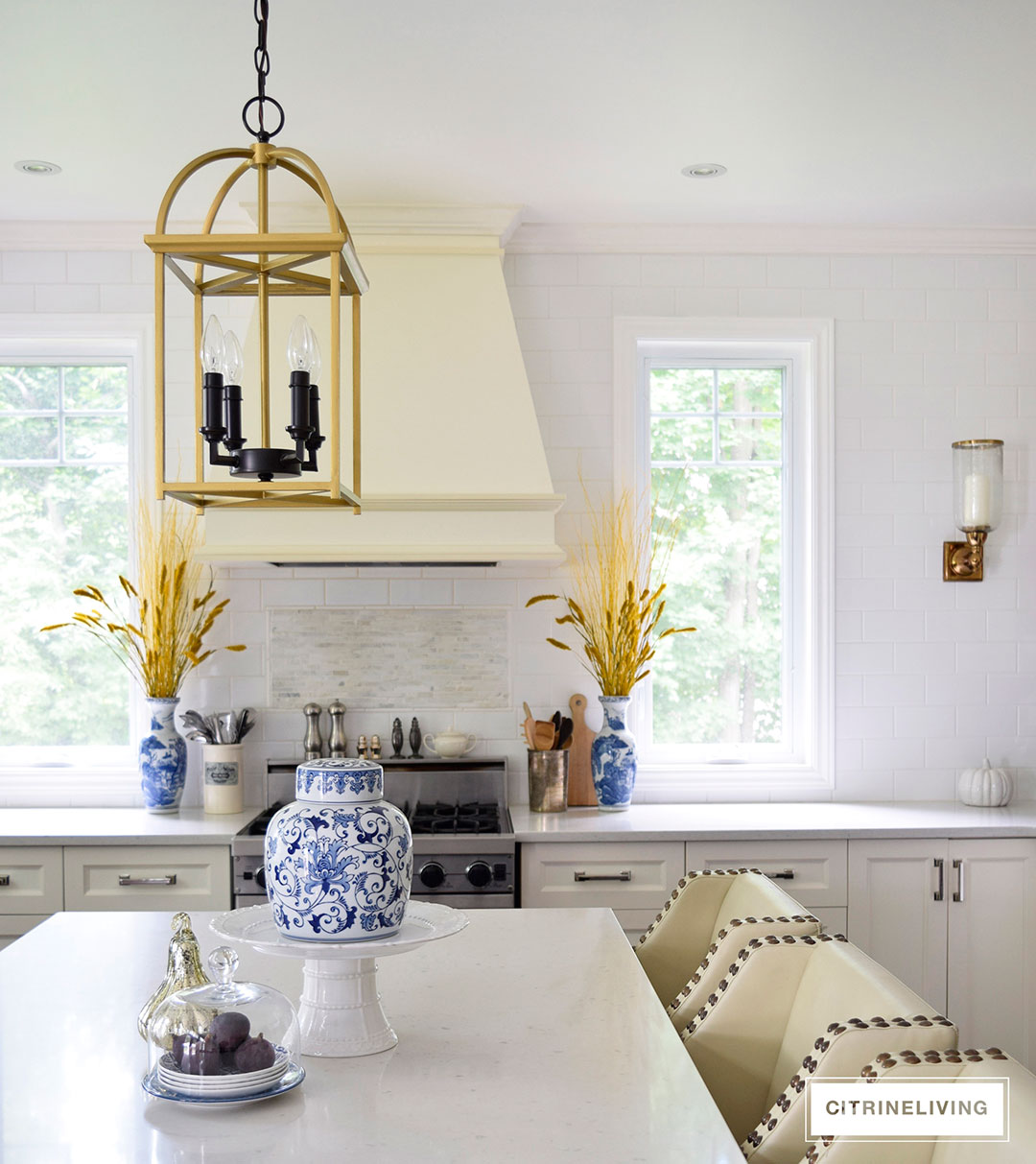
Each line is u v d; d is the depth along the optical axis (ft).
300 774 5.79
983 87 10.29
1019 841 12.67
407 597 14.16
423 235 13.06
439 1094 5.32
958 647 14.56
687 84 10.13
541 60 9.64
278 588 14.11
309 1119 5.03
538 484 12.55
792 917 7.34
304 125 10.90
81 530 14.61
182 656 13.64
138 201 13.07
